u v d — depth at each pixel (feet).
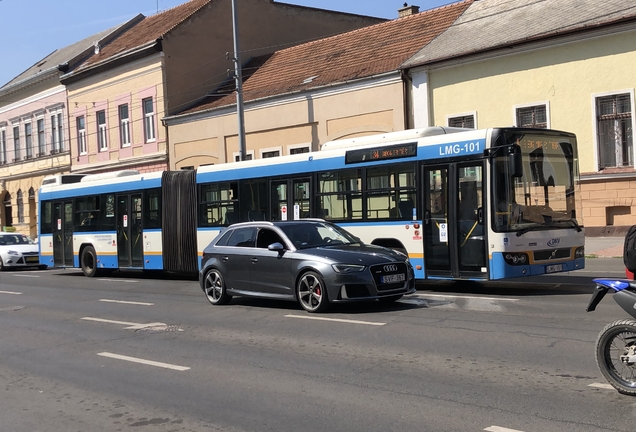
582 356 24.81
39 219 80.18
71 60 142.31
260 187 55.57
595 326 30.22
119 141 127.65
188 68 117.91
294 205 52.85
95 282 66.03
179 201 63.21
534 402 19.75
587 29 66.08
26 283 67.97
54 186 78.64
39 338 35.40
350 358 26.76
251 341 31.30
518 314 34.24
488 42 74.59
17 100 159.02
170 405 21.77
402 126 81.46
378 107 84.17
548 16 73.87
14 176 160.97
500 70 73.46
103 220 71.36
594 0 72.18
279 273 39.32
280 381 23.94
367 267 36.32
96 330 36.96
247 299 45.75
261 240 41.24
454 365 24.62
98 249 71.87
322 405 20.79
